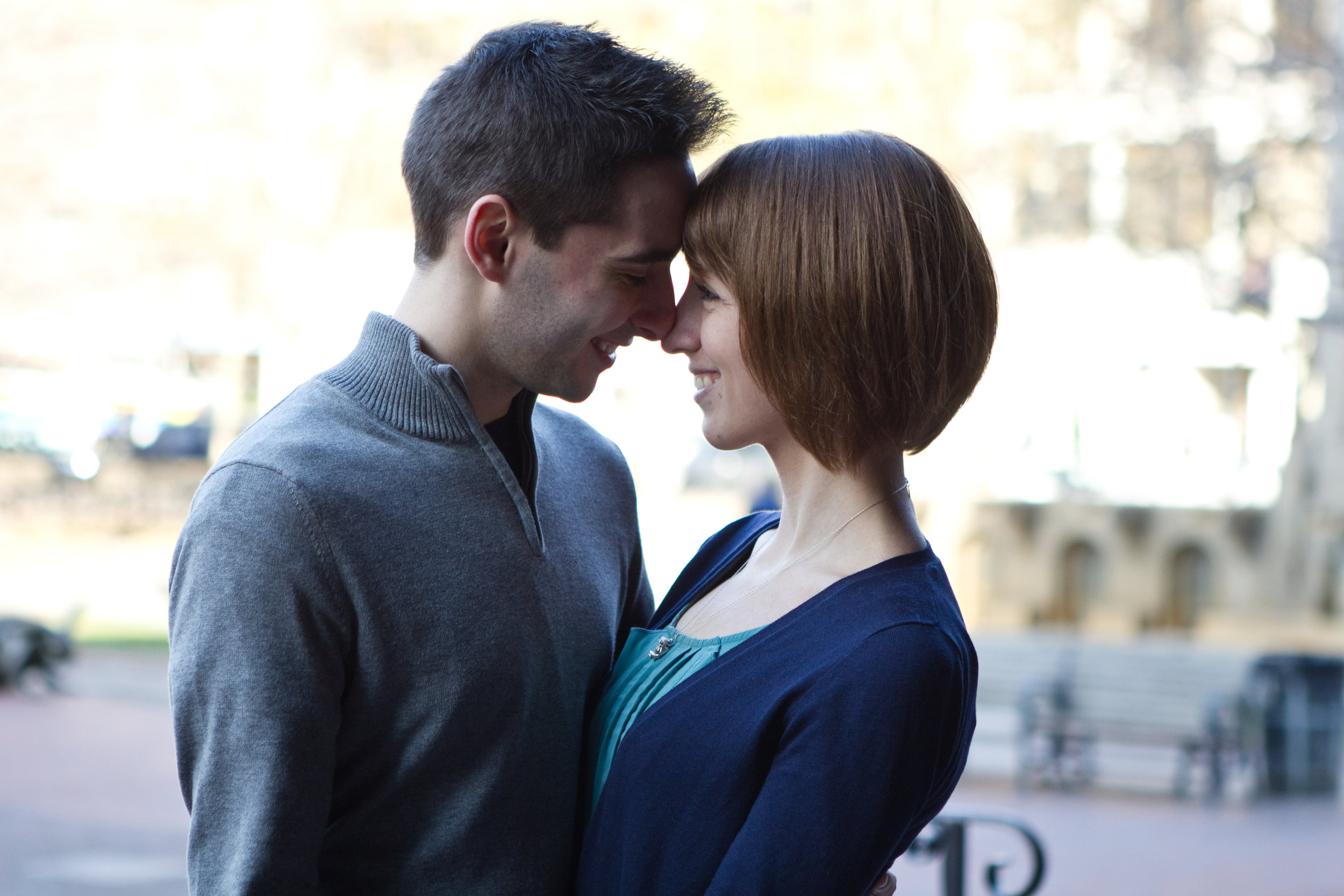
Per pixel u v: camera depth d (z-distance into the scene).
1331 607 17.88
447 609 1.69
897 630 1.58
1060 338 18.75
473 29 17.09
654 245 1.76
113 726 10.93
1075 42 15.04
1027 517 19.23
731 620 1.79
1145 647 15.04
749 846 1.55
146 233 18.55
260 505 1.61
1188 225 15.18
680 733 1.67
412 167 1.80
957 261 1.70
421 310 1.81
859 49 15.31
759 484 18.47
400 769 1.70
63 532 21.36
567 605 1.84
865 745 1.54
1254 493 19.14
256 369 22.86
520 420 1.84
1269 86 13.23
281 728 1.58
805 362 1.67
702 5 15.61
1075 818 9.54
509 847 1.75
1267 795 10.94
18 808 8.03
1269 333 17.52
